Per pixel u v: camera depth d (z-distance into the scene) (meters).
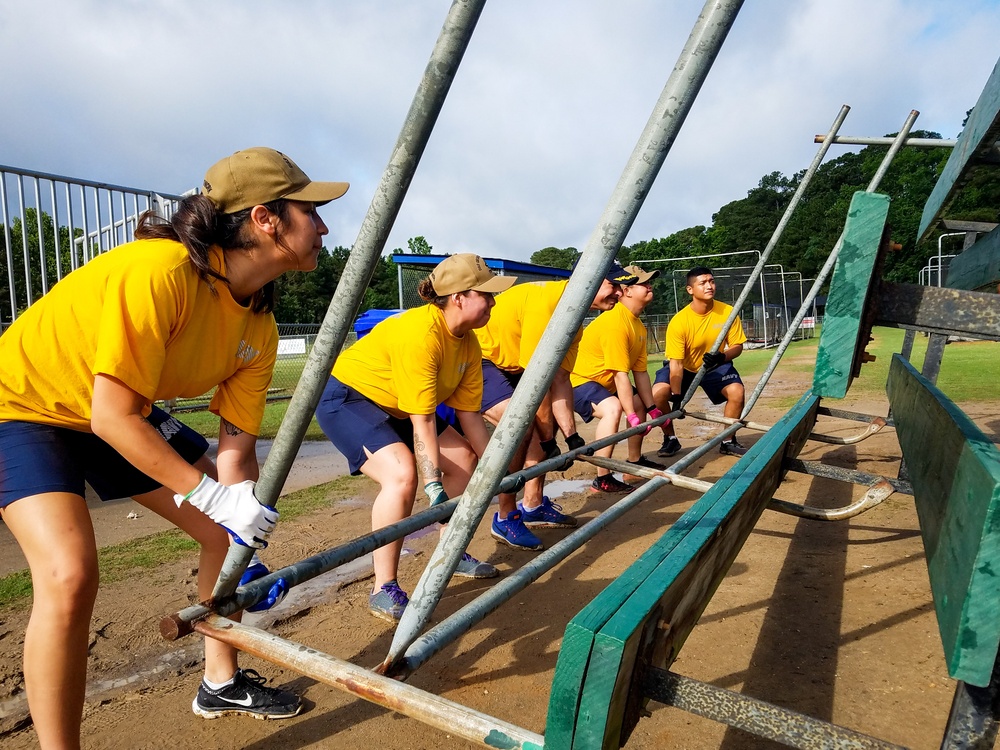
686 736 1.94
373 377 2.96
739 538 1.92
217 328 1.72
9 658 2.46
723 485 1.86
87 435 1.76
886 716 1.98
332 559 1.70
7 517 1.58
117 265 1.53
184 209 1.62
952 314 1.58
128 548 3.75
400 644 1.37
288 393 10.74
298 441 1.33
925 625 2.54
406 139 1.06
